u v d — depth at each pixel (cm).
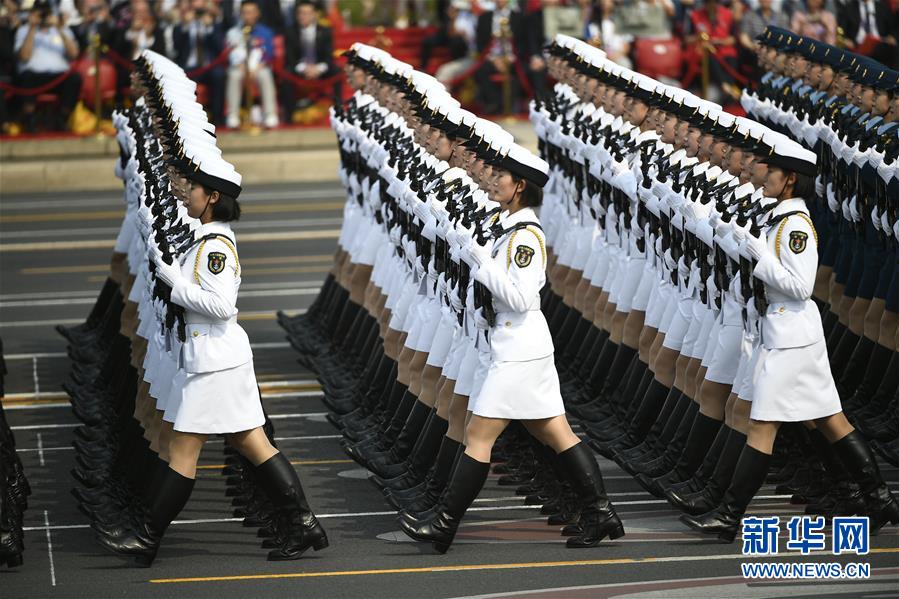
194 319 2659
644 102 3572
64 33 7819
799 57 3969
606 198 3644
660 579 2583
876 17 7000
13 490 2988
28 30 7750
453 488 2717
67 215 7056
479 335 2745
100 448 3475
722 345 2920
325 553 2780
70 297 5388
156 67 3959
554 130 3972
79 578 2658
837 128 3544
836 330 3641
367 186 4062
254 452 2712
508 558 2725
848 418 3422
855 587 2530
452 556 2745
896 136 3306
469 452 2706
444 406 3009
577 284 3938
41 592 2581
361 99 4181
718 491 2822
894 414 3338
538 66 8006
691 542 2789
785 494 3092
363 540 2861
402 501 3002
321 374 4081
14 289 5541
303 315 4725
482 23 8038
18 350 4650
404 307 3434
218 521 3020
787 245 2672
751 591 2519
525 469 3209
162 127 3341
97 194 7656
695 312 3117
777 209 2703
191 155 2694
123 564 2736
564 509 2909
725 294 2914
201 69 7862
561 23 7944
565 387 3803
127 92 7944
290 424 3806
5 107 7856
